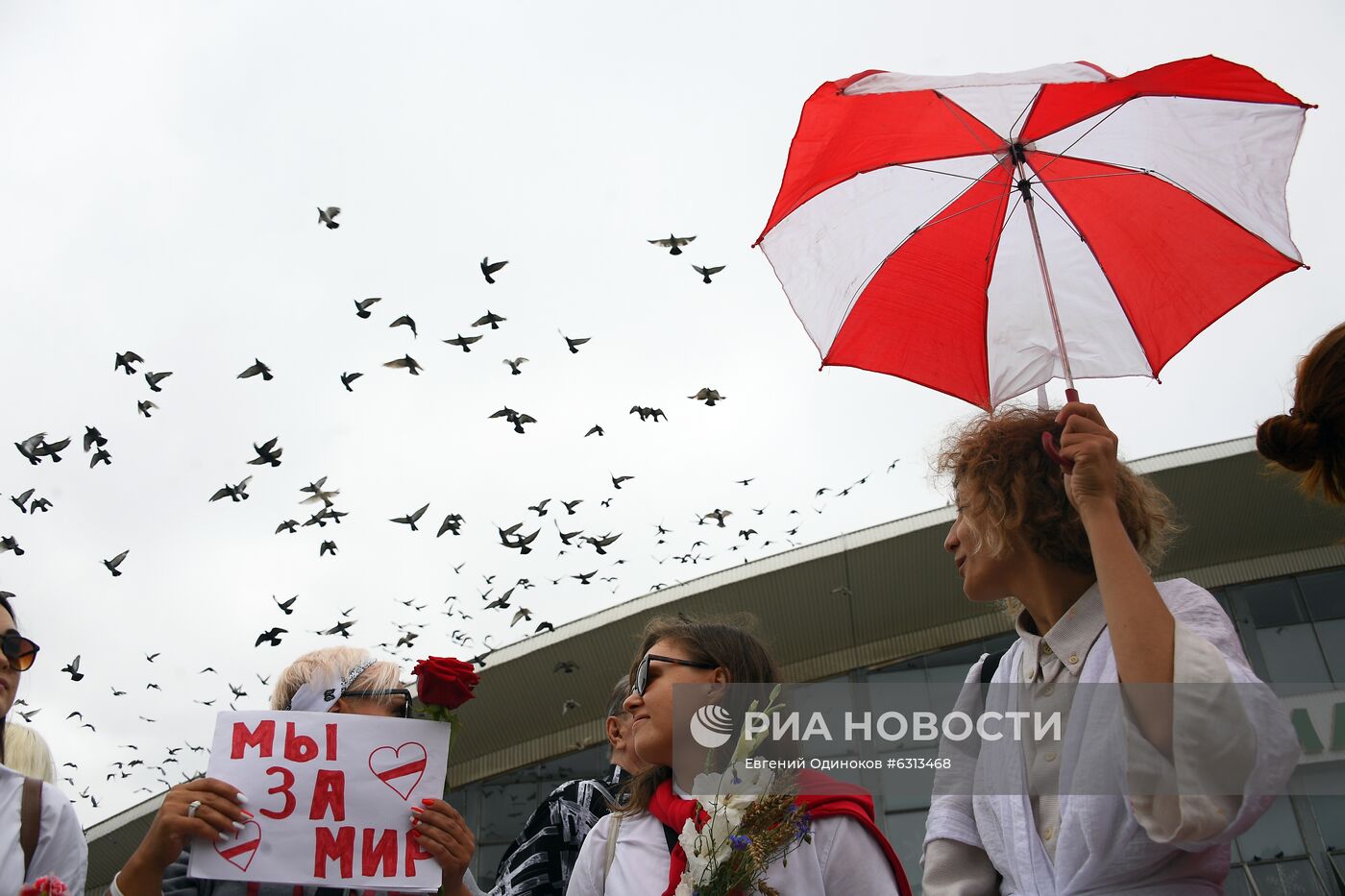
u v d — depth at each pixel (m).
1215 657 2.22
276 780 3.34
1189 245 3.34
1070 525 2.71
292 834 3.29
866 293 3.62
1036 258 3.53
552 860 3.95
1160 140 3.34
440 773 3.46
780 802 2.73
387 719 3.49
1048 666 2.63
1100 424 2.60
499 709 18.73
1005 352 3.52
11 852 3.31
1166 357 3.37
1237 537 17.36
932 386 3.55
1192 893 2.26
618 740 3.71
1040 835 2.48
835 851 2.76
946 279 3.58
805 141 3.45
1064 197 3.48
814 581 18.05
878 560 17.81
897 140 3.50
